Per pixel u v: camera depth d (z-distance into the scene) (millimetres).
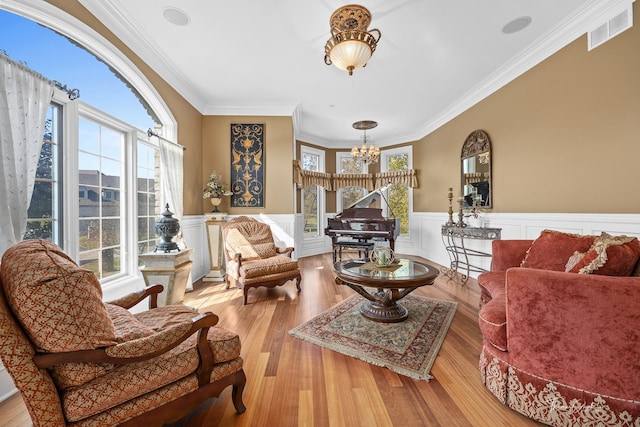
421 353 2020
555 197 2967
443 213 5207
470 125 4391
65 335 987
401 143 6637
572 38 2727
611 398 1208
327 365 1896
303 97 4383
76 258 2256
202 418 1434
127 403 1148
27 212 1867
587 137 2643
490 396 1583
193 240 4180
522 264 2326
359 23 2459
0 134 1542
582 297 1252
